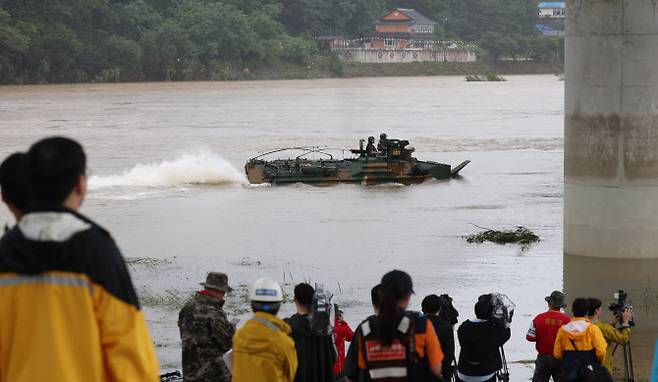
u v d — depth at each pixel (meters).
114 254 7.61
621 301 21.80
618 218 39.94
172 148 107.94
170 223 55.09
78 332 7.41
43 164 7.66
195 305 16.12
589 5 38.84
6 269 7.46
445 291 36.06
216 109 185.25
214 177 75.00
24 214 7.67
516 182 73.38
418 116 164.00
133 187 71.88
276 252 45.28
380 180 71.56
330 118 159.62
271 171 72.00
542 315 20.31
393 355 12.05
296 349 15.19
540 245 45.50
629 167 39.47
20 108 186.50
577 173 40.62
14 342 7.46
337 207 60.53
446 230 51.22
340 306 33.50
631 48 38.50
